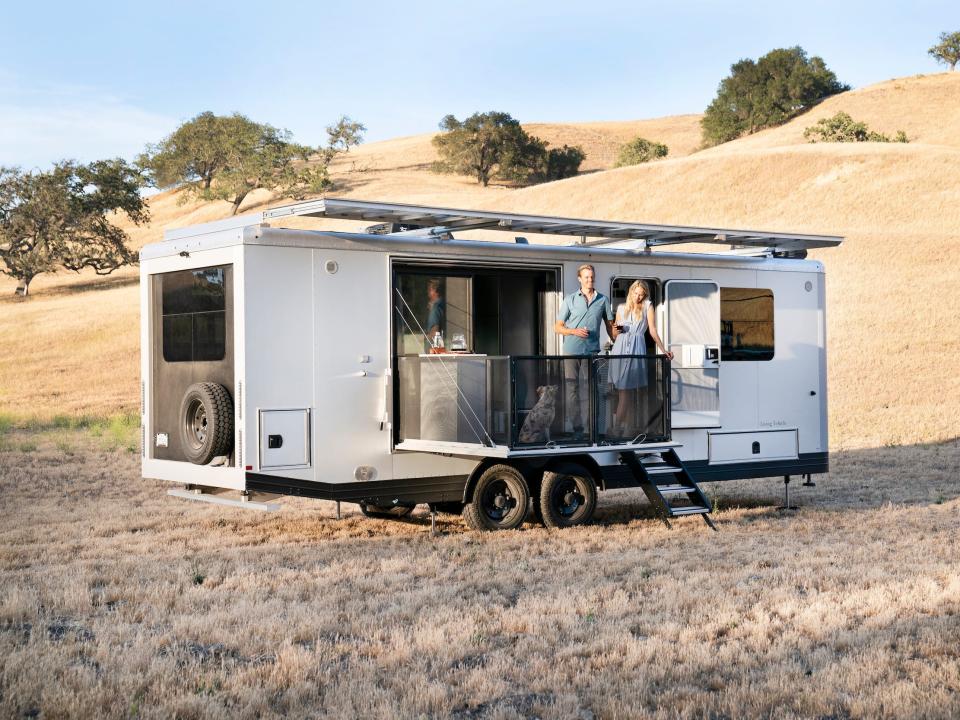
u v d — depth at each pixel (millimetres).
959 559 8273
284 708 4949
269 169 89812
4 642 5918
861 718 4777
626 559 8398
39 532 9969
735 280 11867
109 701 4973
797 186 53906
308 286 9406
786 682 5195
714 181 58062
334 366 9547
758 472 11867
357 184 97500
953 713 4742
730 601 6844
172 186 103438
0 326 40469
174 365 10039
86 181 60750
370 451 9766
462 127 107125
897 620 6379
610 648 5844
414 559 8523
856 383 26281
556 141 143125
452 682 5332
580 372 9773
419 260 9992
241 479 9078
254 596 7090
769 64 124188
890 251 39281
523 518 10195
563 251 10797
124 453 17719
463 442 9555
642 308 10383
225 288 9328
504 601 7043
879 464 15984
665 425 10344
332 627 6336
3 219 57031
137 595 7086
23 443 19266
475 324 10711
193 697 4953
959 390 24984
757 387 11953
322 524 10672
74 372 32469
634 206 57656
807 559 8320
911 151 57656
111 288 54375
